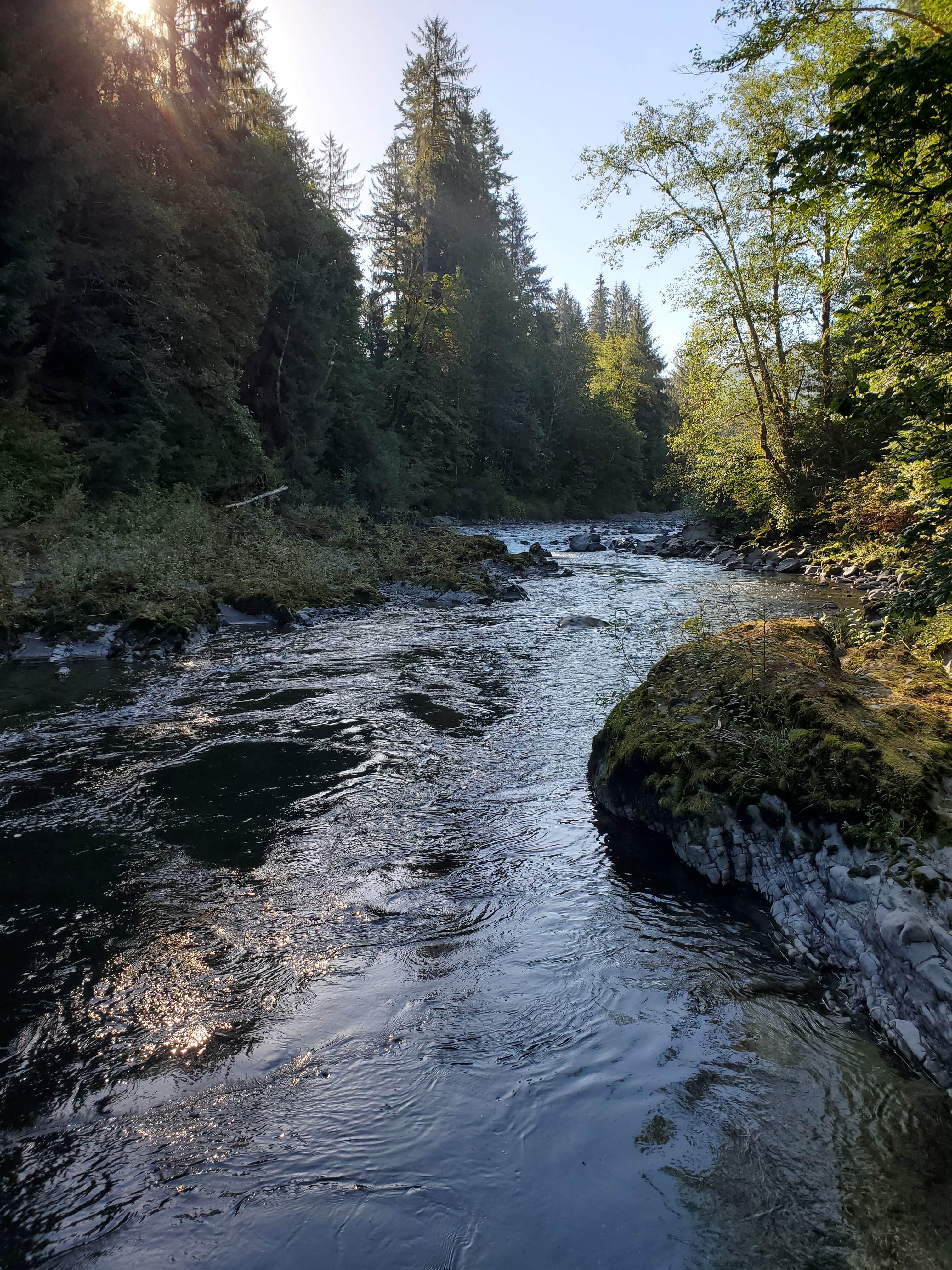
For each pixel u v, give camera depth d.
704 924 3.68
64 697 7.94
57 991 3.19
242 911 3.83
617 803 4.90
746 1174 2.27
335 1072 2.72
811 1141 2.39
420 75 47.41
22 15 14.19
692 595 16.11
